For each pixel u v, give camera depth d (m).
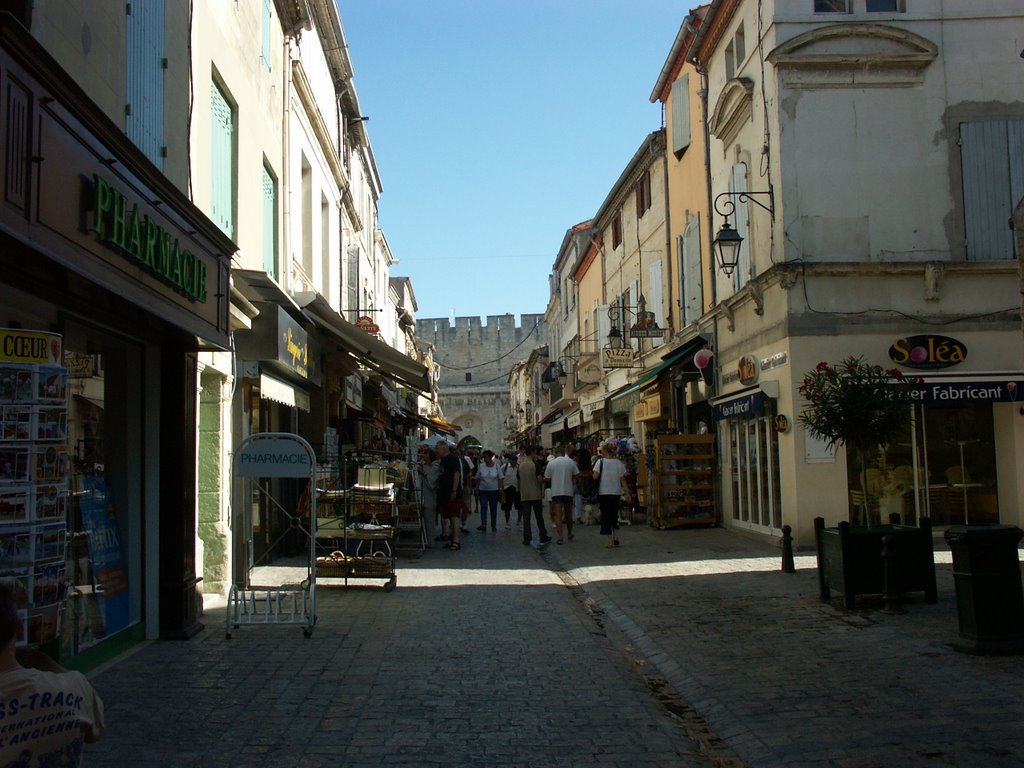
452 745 5.54
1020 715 5.73
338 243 21.92
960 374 14.73
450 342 77.38
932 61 15.09
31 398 5.46
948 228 14.96
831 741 5.42
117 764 5.12
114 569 7.85
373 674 7.21
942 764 4.95
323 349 15.93
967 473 15.33
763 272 15.67
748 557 14.12
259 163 13.16
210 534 10.77
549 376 41.28
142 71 8.03
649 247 26.09
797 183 14.96
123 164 6.28
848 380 9.99
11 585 2.91
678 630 8.93
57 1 6.20
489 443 76.12
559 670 7.40
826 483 14.58
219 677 7.04
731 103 17.08
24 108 4.92
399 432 33.84
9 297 5.94
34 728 2.84
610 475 16.36
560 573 13.74
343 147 23.28
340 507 11.98
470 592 11.35
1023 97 15.17
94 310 6.82
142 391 8.34
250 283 10.56
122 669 7.25
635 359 27.69
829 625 8.76
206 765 5.12
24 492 5.41
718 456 19.67
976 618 7.33
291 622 8.66
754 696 6.50
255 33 13.01
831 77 15.06
